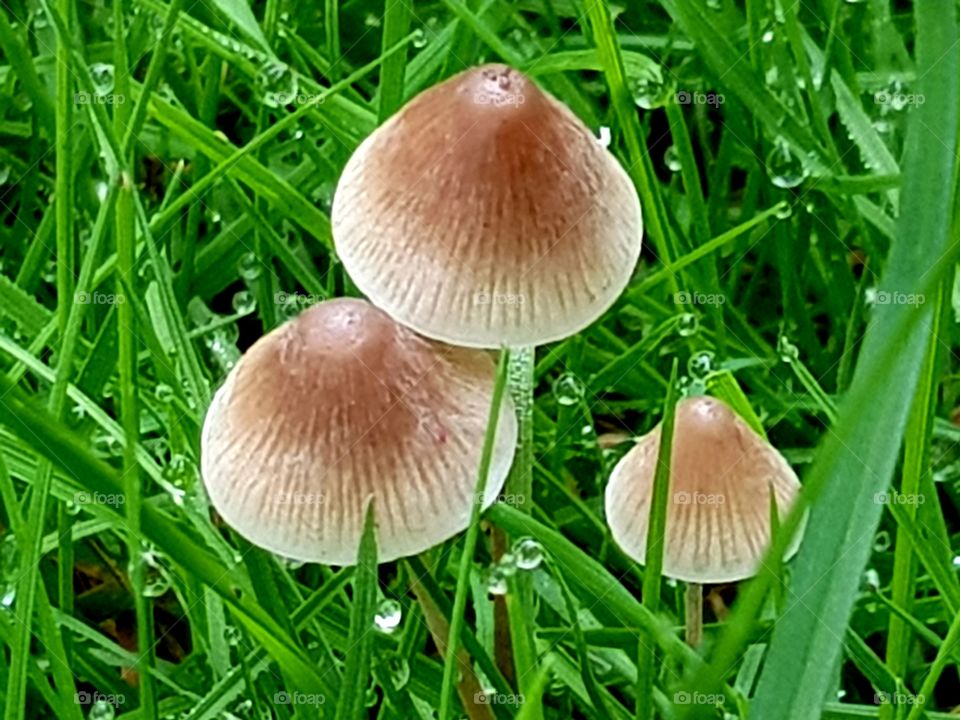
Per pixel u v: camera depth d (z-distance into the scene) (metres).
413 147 0.08
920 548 0.09
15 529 0.09
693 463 0.09
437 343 0.08
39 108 0.13
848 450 0.07
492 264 0.08
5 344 0.10
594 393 0.12
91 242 0.09
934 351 0.09
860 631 0.11
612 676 0.11
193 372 0.10
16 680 0.09
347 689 0.08
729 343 0.13
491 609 0.10
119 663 0.11
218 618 0.10
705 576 0.09
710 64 0.13
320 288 0.12
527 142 0.08
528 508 0.09
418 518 0.08
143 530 0.07
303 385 0.08
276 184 0.12
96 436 0.12
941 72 0.07
